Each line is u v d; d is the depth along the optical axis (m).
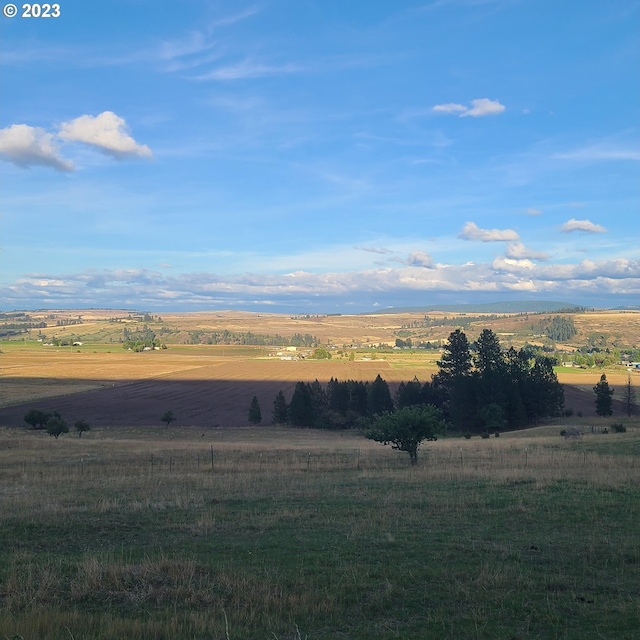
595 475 20.47
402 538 12.25
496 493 17.64
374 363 182.25
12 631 7.19
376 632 7.46
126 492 19.50
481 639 7.20
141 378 132.12
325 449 41.41
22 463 31.00
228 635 7.00
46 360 178.88
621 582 9.27
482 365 86.88
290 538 12.45
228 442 53.50
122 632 7.27
